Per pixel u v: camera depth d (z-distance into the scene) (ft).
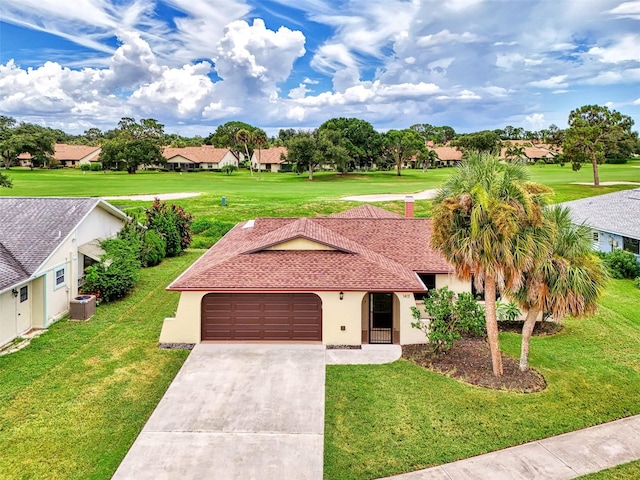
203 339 61.26
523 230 46.60
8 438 40.09
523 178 48.98
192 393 47.50
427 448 39.22
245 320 61.52
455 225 48.49
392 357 57.16
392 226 80.33
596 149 208.95
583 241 50.14
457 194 48.70
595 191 198.29
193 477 35.14
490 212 45.83
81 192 191.21
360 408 45.39
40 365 54.08
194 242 129.08
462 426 42.45
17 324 62.39
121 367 54.13
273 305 61.36
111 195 183.01
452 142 468.34
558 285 47.88
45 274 65.98
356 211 99.76
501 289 51.19
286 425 42.04
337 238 72.18
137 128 374.84
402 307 60.59
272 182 258.57
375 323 63.26
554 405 46.11
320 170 354.33
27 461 37.17
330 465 37.06
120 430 41.68
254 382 50.06
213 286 59.16
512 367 54.13
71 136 649.20
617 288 89.45
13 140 349.00
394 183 250.37
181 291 59.47
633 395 48.21
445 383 50.37
